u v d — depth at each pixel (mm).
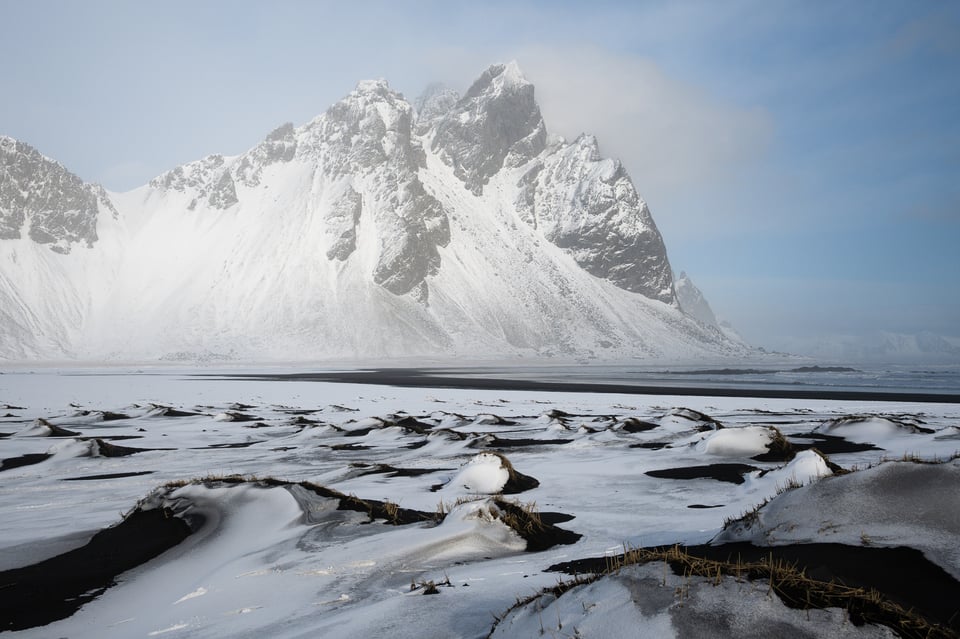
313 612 6684
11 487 16359
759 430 21938
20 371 134875
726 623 4473
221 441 27734
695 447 22281
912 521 7332
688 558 5480
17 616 6961
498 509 10180
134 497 14734
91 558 9156
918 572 6234
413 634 5789
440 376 114375
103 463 20734
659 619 4590
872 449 21828
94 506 13617
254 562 8461
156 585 7867
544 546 9617
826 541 7559
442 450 23922
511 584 7320
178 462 20922
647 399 57156
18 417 38188
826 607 4633
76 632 6480
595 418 36562
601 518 11758
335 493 11664
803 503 8430
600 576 5734
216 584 7703
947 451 20203
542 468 19125
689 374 131750
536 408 46500
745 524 8891
